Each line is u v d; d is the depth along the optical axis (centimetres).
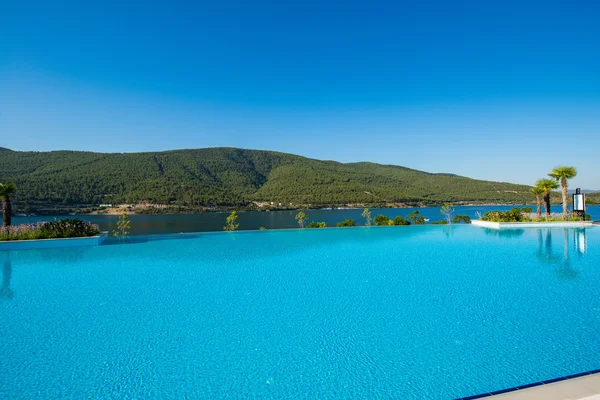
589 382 304
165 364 371
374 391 319
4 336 441
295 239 1388
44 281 710
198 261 923
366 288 652
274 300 580
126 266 859
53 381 339
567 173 1650
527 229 1554
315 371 355
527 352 388
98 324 480
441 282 689
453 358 377
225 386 331
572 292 609
